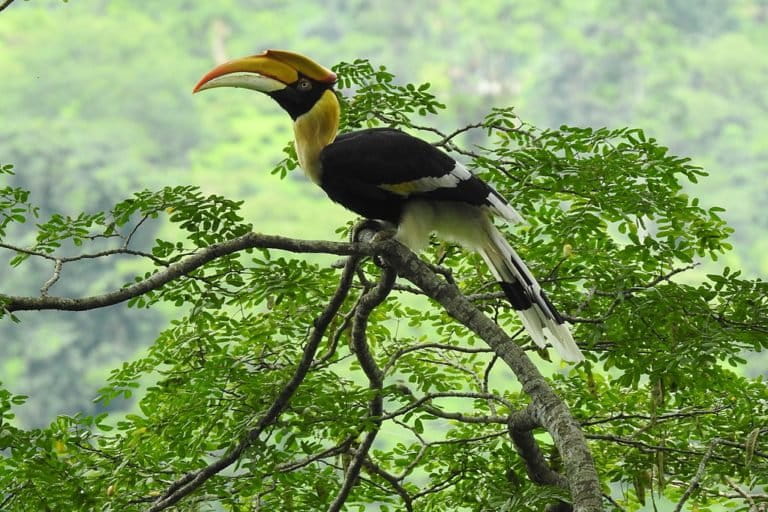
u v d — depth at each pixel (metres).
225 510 12.19
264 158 76.06
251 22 94.31
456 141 78.38
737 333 11.02
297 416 11.09
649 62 76.50
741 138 72.69
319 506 11.80
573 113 77.50
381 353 13.07
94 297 8.81
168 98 78.31
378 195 10.70
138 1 91.19
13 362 47.56
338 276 11.91
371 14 92.25
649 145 11.25
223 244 9.23
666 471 12.17
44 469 10.67
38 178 58.50
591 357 11.89
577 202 11.77
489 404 11.79
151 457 11.61
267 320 11.50
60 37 79.06
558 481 11.15
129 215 10.51
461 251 12.64
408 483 13.27
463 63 87.44
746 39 81.12
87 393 47.19
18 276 49.47
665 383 10.95
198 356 11.58
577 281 12.35
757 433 10.39
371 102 12.04
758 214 66.75
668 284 11.39
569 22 85.94
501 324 13.20
